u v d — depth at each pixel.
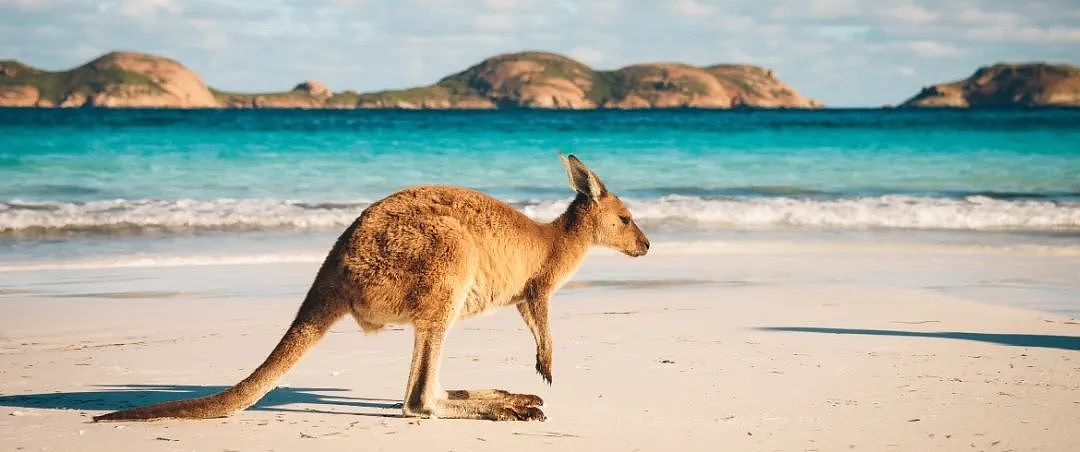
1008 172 28.98
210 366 8.14
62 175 25.97
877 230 18.53
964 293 12.33
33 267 13.55
